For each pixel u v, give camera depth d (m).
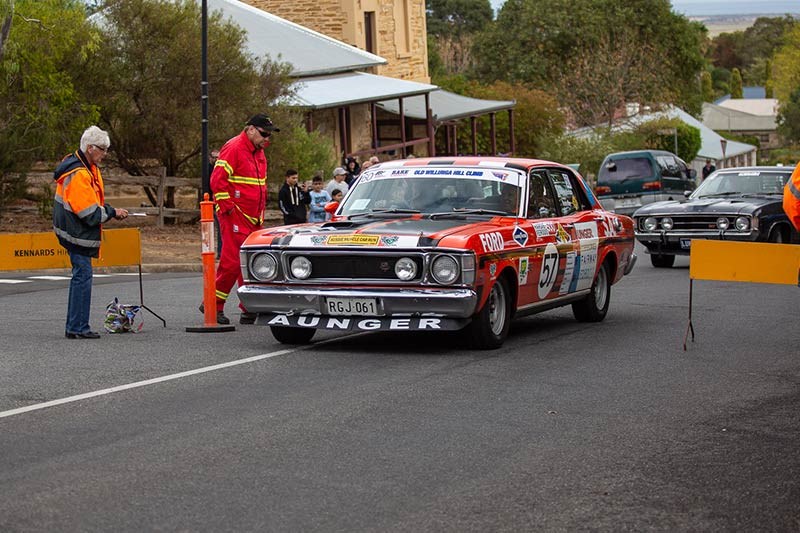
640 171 33.91
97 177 11.53
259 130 12.37
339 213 11.69
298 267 10.49
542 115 56.56
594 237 12.70
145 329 12.23
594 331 12.22
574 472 6.52
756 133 138.50
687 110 83.81
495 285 10.73
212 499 5.92
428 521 5.61
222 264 12.41
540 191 11.99
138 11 27.88
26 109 25.44
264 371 9.55
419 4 51.78
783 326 12.62
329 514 5.70
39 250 12.96
